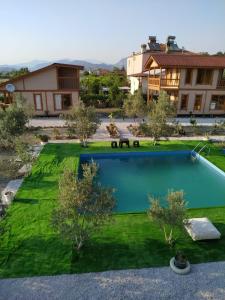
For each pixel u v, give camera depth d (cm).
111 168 1805
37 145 2050
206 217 1130
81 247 915
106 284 764
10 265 830
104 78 4972
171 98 3291
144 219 1109
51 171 1558
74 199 802
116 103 3641
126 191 1480
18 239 952
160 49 5103
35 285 756
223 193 1465
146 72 4069
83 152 1912
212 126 2741
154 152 1975
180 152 2005
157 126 2009
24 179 1448
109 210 845
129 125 2727
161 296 726
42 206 1176
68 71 3088
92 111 1998
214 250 920
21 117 1825
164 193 1459
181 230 1016
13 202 1205
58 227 838
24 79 2922
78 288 748
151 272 811
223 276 800
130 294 731
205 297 724
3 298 711
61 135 2311
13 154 1828
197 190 1498
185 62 3023
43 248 909
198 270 823
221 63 3075
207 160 1827
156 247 928
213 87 3155
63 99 3058
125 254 889
